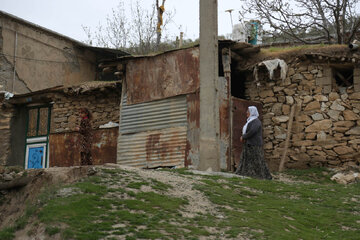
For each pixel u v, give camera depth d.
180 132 13.53
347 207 8.17
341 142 12.94
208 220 6.29
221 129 13.17
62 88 17.03
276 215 7.09
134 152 14.24
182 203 6.86
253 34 19.23
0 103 18.62
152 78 14.39
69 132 15.52
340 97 13.20
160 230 5.56
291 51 14.00
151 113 14.23
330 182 11.90
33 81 20.91
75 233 5.11
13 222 5.98
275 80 14.12
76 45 22.89
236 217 6.59
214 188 8.11
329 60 13.35
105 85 15.93
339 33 17.73
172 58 14.08
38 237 5.20
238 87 15.02
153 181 7.66
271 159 13.78
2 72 19.70
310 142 13.30
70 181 7.00
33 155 18.08
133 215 5.92
